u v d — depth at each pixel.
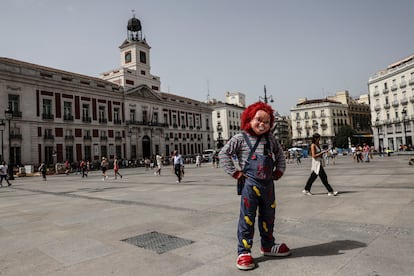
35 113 35.66
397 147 57.75
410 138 54.56
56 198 10.17
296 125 90.00
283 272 2.95
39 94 36.28
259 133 3.30
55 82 37.75
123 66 52.38
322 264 3.08
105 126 43.94
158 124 53.03
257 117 3.27
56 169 34.88
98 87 43.25
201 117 65.06
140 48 51.91
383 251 3.34
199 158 37.12
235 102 88.31
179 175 14.46
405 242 3.60
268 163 3.29
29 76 35.03
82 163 24.94
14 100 34.16
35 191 13.48
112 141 44.81
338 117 86.44
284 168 3.51
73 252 3.93
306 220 5.02
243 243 3.22
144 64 52.34
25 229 5.45
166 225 5.19
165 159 50.59
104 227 5.28
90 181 18.91
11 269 3.41
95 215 6.48
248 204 3.25
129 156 47.09
